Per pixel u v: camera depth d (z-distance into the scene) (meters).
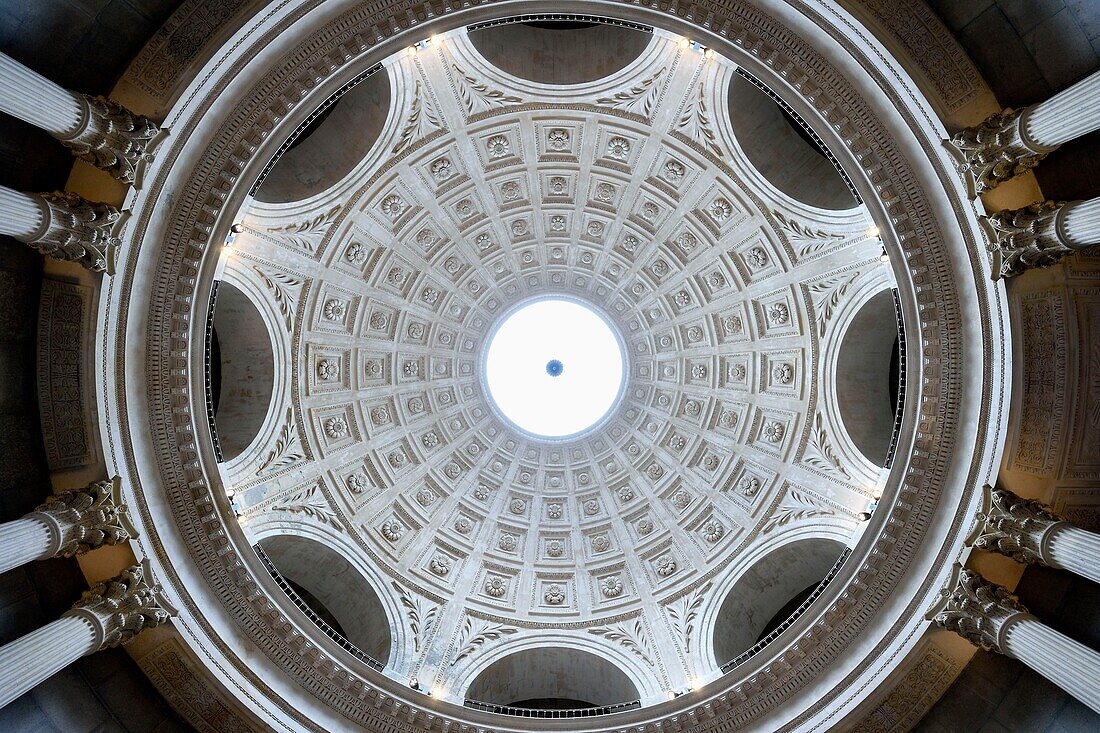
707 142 22.95
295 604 19.45
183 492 17.94
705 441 26.86
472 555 26.67
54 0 13.74
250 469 22.52
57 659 14.41
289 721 18.19
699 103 22.12
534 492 28.53
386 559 24.95
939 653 17.55
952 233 16.53
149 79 15.15
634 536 27.05
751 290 24.88
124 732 16.50
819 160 21.41
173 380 17.39
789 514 23.97
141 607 16.36
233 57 15.58
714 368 26.78
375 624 23.75
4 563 13.77
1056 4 14.13
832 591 19.11
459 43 20.84
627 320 28.56
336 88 17.12
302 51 16.25
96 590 15.93
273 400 23.55
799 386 24.27
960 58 15.25
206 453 18.36
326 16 16.00
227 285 22.12
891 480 18.67
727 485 25.91
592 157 24.73
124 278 16.05
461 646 23.94
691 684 22.31
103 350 16.08
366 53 16.91
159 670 17.34
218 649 17.78
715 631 23.75
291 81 16.48
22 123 14.27
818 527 22.75
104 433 16.20
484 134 23.69
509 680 24.17
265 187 21.44
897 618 18.02
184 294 17.08
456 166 24.47
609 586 25.92
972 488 17.31
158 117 15.27
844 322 22.61
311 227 23.05
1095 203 14.09
